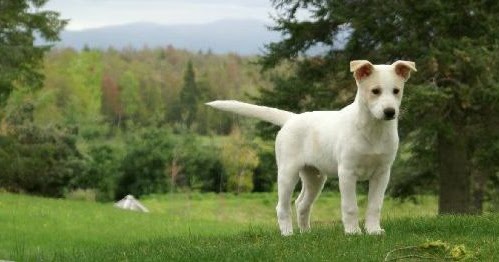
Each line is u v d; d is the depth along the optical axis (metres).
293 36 23.00
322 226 11.12
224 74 82.25
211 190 48.75
